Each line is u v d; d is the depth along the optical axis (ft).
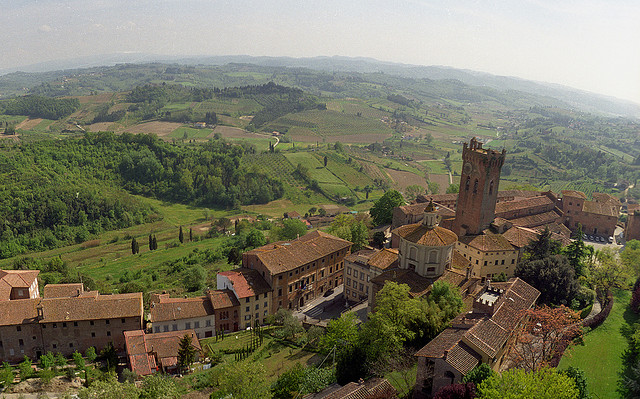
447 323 293.84
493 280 423.23
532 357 241.96
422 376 241.14
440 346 247.50
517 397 182.70
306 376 272.31
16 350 364.17
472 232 470.39
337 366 282.56
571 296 359.25
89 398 259.39
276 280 429.38
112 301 385.50
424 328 299.58
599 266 433.89
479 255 437.58
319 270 478.18
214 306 397.19
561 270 362.12
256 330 400.26
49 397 304.50
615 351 293.84
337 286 512.22
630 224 626.64
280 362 331.16
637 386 242.99
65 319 366.02
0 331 356.79
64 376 333.62
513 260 445.37
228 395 264.93
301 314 438.40
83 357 366.43
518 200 638.53
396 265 412.36
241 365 279.90
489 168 448.24
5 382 315.58
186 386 311.06
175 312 388.98
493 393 183.93
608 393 249.55
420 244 360.89
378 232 581.94
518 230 474.49
